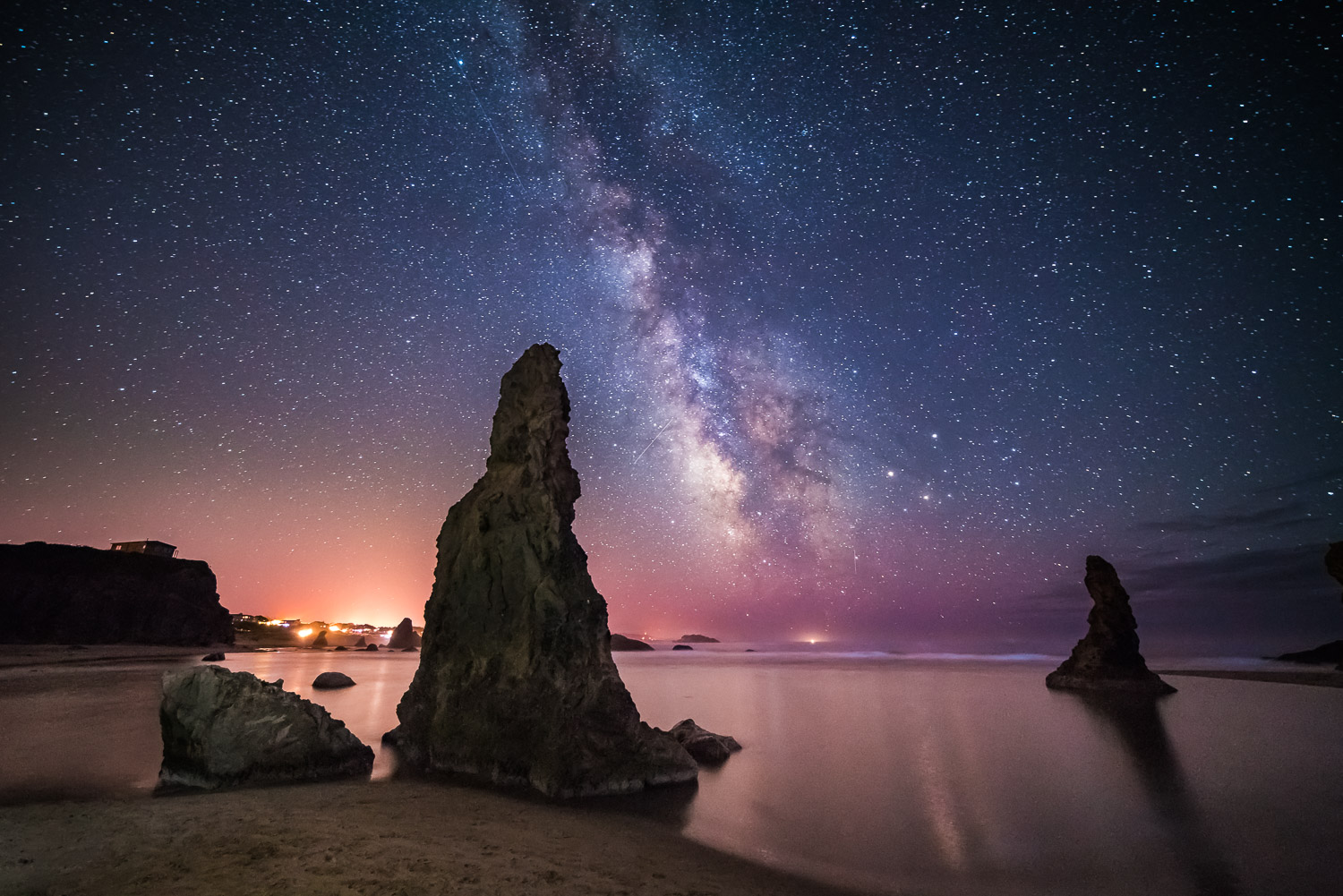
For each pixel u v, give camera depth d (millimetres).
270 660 58688
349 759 14539
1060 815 12742
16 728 19203
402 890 7375
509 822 10773
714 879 8867
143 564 82062
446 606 16562
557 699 14133
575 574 15703
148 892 7082
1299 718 25266
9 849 8453
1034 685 39500
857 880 9344
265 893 7105
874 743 20094
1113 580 37750
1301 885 9352
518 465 16875
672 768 14750
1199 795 14133
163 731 13117
